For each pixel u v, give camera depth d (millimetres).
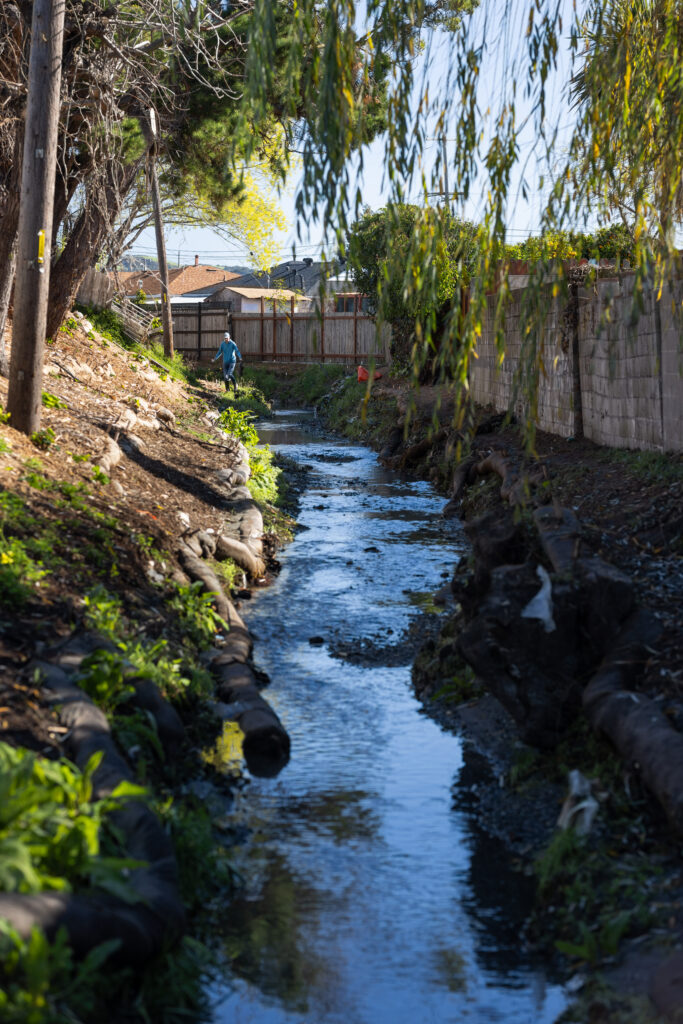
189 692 6301
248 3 12648
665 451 10578
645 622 5809
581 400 13875
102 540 7945
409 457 18625
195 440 15852
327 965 3914
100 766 4289
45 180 9773
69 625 5977
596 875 4270
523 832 4949
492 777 5633
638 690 5348
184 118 16891
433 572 10578
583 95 6422
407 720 6566
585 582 5793
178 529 9750
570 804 4789
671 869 4172
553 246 6016
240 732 6156
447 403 21578
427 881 4551
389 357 30594
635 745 4727
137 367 20953
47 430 10523
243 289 55812
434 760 5914
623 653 5570
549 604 5715
